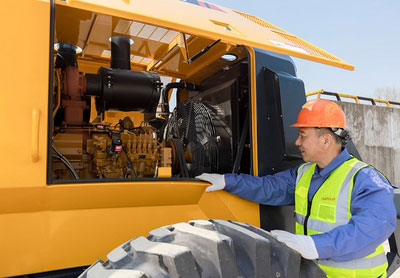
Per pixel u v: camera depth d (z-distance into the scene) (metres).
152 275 1.09
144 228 1.75
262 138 2.19
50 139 1.44
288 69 2.39
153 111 2.48
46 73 1.45
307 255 1.42
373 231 1.49
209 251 1.22
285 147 2.15
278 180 2.09
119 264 1.17
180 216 1.87
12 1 1.40
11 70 1.38
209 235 1.26
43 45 1.45
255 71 2.23
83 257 1.57
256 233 1.41
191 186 1.83
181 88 3.23
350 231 1.48
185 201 1.88
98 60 3.30
